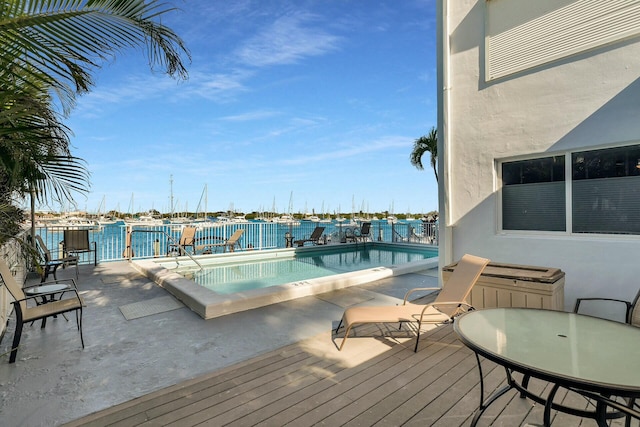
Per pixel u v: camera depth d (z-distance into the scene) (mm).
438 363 3088
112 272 7551
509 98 5164
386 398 2494
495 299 4066
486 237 5445
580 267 4492
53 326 4141
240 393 2561
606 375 1602
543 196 4938
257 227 13430
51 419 2262
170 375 2912
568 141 4602
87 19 2156
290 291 5469
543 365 1702
